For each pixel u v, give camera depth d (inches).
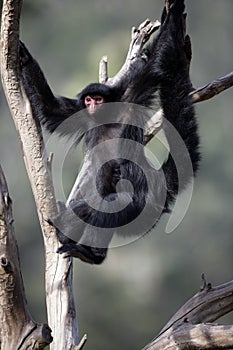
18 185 1475.1
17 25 424.5
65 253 454.6
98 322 1393.9
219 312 420.5
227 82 485.4
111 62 1496.1
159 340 405.7
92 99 503.2
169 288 1455.5
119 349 1376.7
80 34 1601.9
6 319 378.6
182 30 473.7
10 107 446.3
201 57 1660.9
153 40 488.1
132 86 497.4
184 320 413.4
